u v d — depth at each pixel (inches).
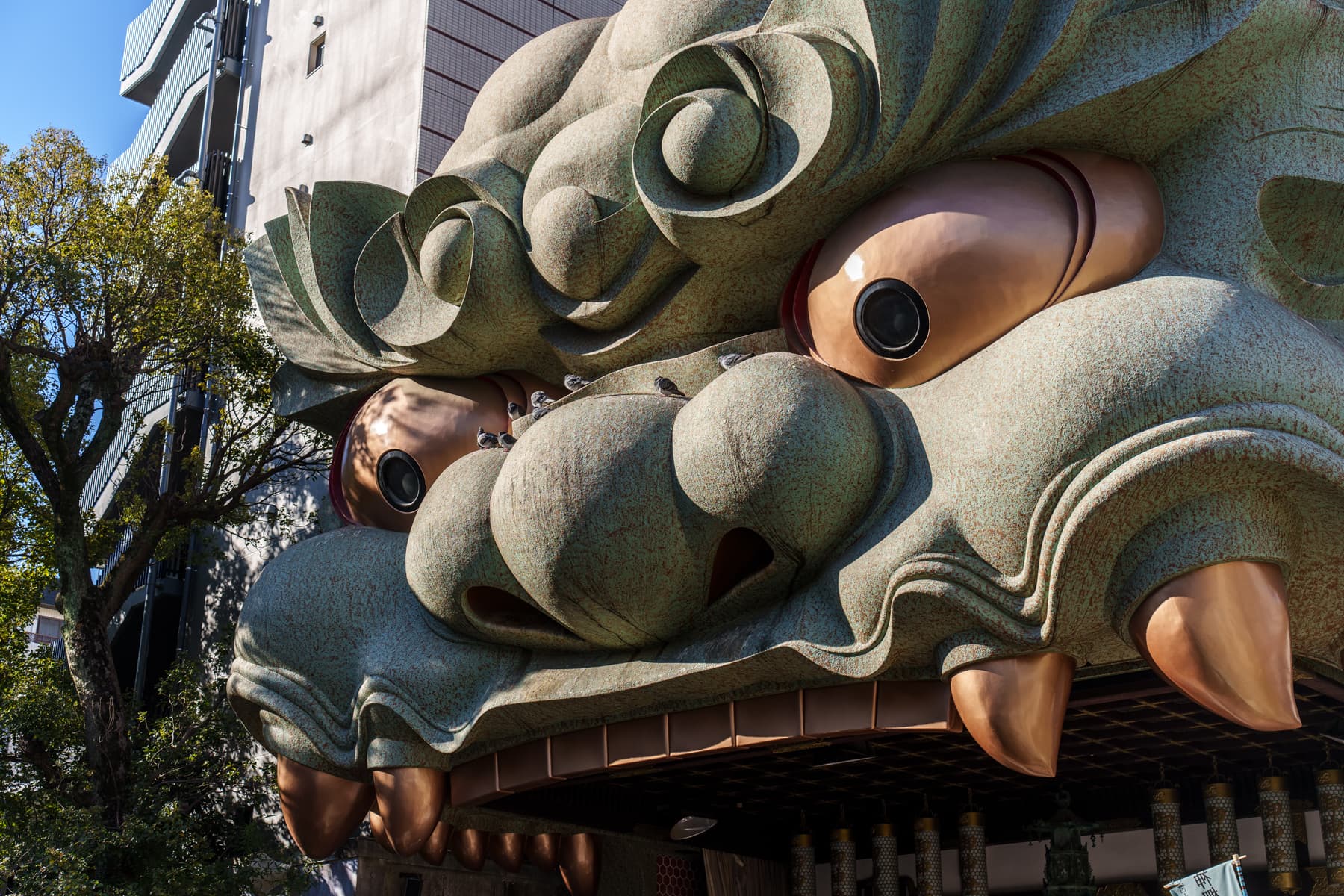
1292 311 359.9
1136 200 369.1
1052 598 330.3
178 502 647.8
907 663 365.7
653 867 651.5
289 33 835.4
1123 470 317.7
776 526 361.7
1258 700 316.2
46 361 676.1
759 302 426.9
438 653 438.9
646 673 393.4
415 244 485.1
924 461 359.9
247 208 809.5
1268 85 371.2
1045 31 367.9
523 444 396.8
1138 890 550.0
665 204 401.7
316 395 544.4
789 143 389.4
